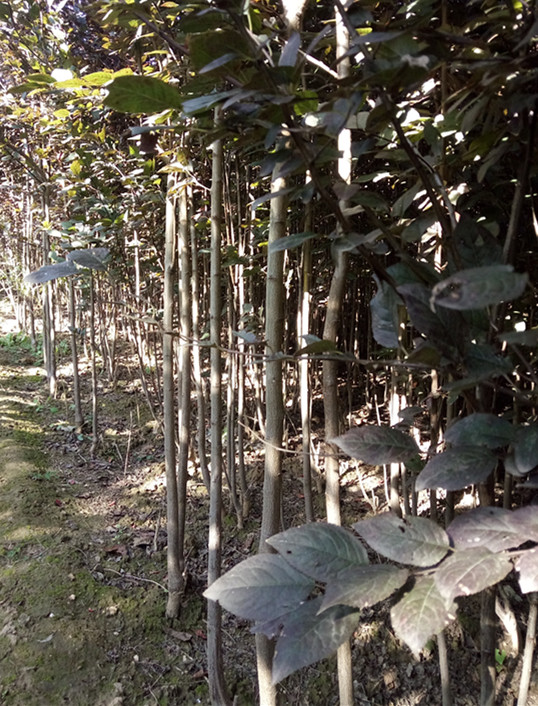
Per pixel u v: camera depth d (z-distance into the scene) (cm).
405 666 170
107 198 253
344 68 78
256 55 45
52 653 170
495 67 44
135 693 163
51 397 410
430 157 75
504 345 67
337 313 84
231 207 224
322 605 42
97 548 227
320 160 51
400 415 75
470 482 44
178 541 193
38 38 259
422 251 101
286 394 273
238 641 186
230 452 239
